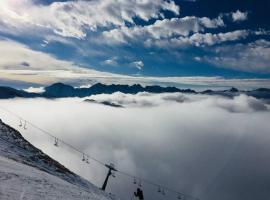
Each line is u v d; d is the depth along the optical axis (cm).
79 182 4309
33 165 3825
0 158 2755
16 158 3788
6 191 1504
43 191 1827
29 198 1513
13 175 2002
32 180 2102
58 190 2112
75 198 2042
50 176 3014
